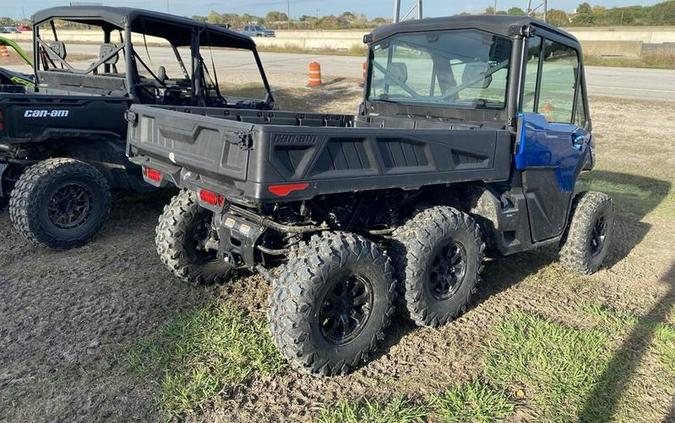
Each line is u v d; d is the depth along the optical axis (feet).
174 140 10.84
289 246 11.08
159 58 20.86
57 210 15.81
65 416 9.09
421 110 14.40
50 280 14.06
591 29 138.72
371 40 15.24
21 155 16.53
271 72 71.97
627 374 10.91
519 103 12.75
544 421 9.48
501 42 12.64
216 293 13.53
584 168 16.06
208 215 13.29
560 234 15.14
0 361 10.56
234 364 10.49
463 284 12.30
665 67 86.79
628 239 19.53
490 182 12.84
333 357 10.13
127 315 12.34
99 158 17.53
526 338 11.97
